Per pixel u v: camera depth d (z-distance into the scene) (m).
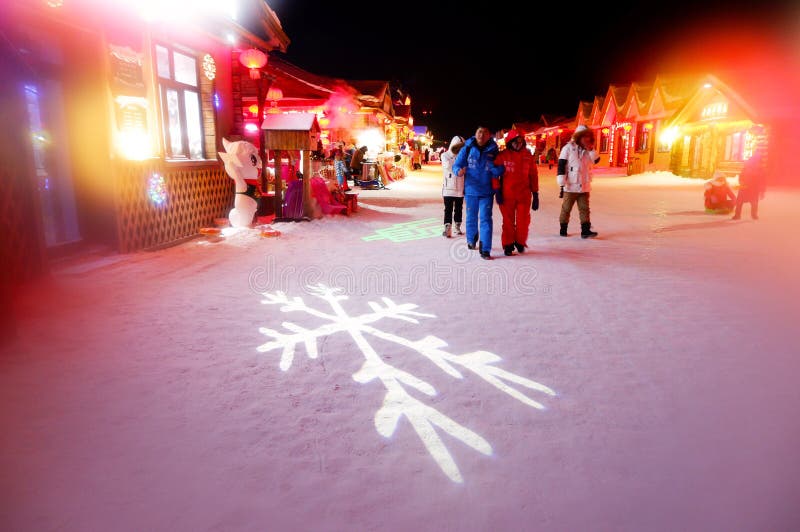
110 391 3.09
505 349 3.76
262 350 3.73
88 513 2.06
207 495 2.17
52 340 3.86
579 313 4.56
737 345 3.81
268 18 11.76
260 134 10.69
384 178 19.80
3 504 2.11
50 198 6.21
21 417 2.79
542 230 9.21
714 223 9.95
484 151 6.70
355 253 7.13
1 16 5.26
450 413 2.86
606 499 2.15
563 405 2.94
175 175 8.05
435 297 5.05
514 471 2.33
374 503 2.12
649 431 2.66
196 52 8.79
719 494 2.18
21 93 5.02
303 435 2.63
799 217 10.74
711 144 22.20
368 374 3.35
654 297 5.02
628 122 30.38
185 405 2.93
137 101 7.00
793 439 2.58
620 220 10.47
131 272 5.91
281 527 1.98
